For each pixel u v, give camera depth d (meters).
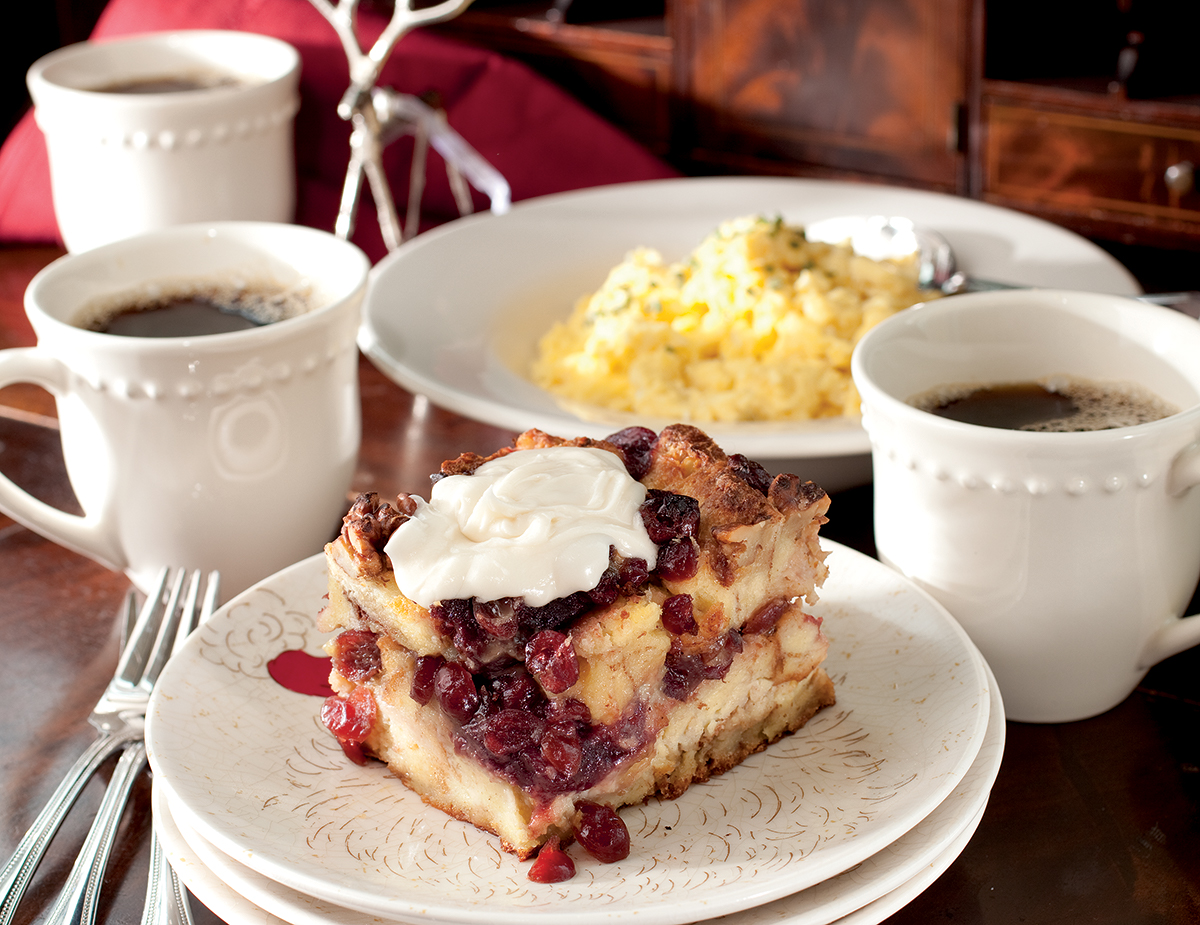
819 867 0.56
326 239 0.73
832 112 1.01
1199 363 0.64
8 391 0.82
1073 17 0.96
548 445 0.65
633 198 0.88
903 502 0.64
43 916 0.59
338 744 0.62
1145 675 0.66
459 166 0.91
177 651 0.63
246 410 0.67
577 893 0.57
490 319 0.82
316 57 0.97
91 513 0.69
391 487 0.75
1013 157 0.95
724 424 0.71
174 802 0.59
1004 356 0.67
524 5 1.20
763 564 0.62
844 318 0.77
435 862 0.59
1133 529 0.61
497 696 0.60
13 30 1.43
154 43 0.91
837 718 0.62
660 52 1.07
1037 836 0.61
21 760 0.64
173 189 0.84
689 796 0.61
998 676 0.64
